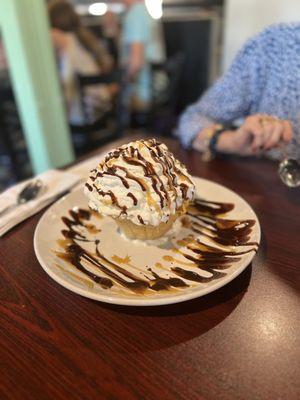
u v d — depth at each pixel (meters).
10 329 0.22
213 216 0.32
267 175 0.41
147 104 1.35
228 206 0.33
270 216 0.33
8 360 0.20
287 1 1.00
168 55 1.48
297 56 0.43
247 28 1.13
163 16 1.40
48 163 0.90
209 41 1.35
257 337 0.20
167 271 0.26
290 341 0.20
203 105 0.54
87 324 0.22
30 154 0.95
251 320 0.22
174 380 0.18
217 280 0.23
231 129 0.49
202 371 0.19
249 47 0.47
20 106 0.85
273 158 0.45
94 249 0.28
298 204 0.35
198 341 0.20
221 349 0.20
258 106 0.50
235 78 0.50
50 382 0.18
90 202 0.28
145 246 0.29
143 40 1.20
